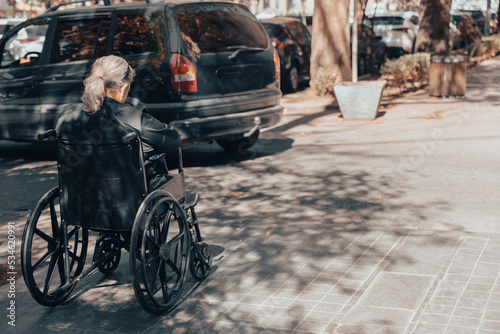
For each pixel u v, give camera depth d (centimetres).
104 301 433
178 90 766
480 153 843
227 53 807
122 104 397
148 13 786
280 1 3966
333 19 1392
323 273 459
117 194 398
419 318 378
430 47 1989
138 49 789
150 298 390
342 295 420
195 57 773
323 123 1152
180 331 382
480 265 457
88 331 388
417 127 1061
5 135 912
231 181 762
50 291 453
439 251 490
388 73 1490
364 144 945
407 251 493
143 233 383
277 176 777
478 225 557
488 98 1355
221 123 789
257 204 656
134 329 388
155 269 413
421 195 661
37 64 868
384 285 429
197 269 457
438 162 805
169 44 770
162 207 414
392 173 761
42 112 867
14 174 853
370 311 390
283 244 525
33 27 875
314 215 609
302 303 411
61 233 424
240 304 415
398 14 2256
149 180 423
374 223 575
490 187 678
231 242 536
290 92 1612
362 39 1905
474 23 2912
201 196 698
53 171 866
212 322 392
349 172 778
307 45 1681
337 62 1409
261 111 840
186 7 798
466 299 401
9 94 893
